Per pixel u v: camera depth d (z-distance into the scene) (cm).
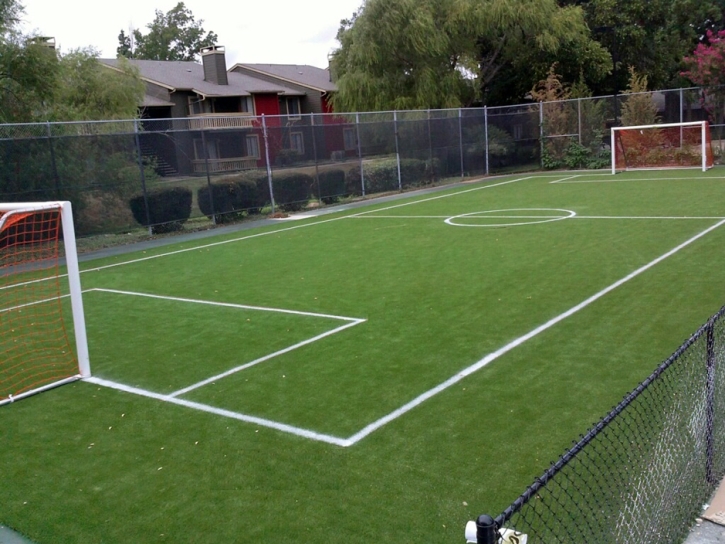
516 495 414
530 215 1634
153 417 581
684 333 691
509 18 3080
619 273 969
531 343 696
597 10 3594
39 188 1490
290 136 2084
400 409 557
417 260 1175
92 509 436
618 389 564
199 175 1842
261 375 662
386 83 3061
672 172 2467
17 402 639
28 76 1756
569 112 2911
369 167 2372
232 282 1111
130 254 1491
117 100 2653
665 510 355
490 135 2925
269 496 437
